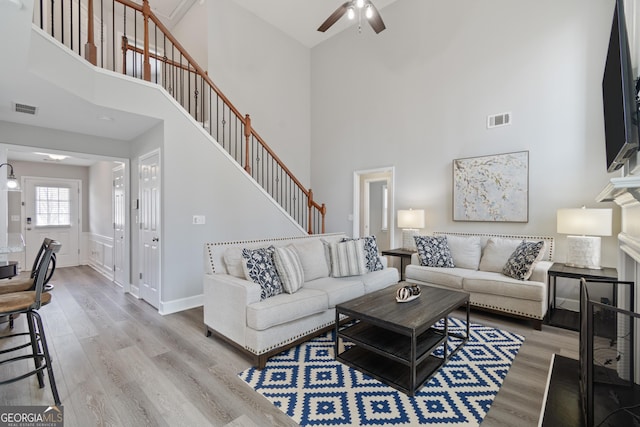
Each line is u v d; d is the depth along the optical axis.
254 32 5.75
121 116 3.40
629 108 1.51
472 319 3.41
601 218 3.13
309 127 6.79
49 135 3.87
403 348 2.25
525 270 3.25
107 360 2.48
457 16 4.61
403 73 5.23
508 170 4.12
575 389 1.69
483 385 2.13
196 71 4.20
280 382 2.17
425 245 4.11
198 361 2.47
